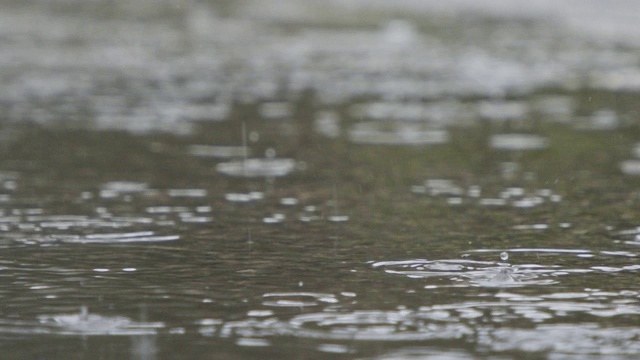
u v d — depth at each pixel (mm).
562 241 12906
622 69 33375
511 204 15422
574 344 8938
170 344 8969
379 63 36969
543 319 9680
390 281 11055
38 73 33938
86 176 17719
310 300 10328
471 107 26828
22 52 40375
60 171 18172
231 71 34875
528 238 13117
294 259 12094
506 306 10094
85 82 31766
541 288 10766
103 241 13055
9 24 52969
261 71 35000
